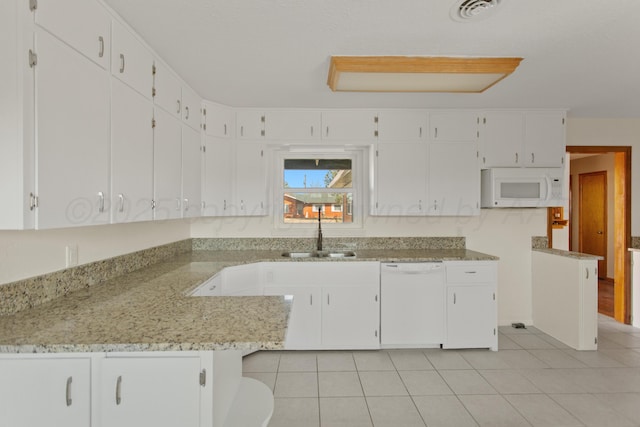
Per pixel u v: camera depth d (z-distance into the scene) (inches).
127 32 69.6
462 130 131.0
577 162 255.8
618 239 152.6
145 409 47.2
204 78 99.2
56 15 49.9
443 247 143.9
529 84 105.0
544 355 116.5
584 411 84.8
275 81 102.0
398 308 118.5
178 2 62.9
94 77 58.9
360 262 117.8
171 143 91.6
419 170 130.9
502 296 145.6
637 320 145.6
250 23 70.6
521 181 129.0
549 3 63.9
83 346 45.1
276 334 47.8
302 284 117.3
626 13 67.1
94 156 58.7
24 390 46.6
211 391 47.3
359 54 85.0
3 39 44.6
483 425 79.7
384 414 84.0
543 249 141.2
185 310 58.5
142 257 100.1
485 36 76.4
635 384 97.5
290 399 90.4
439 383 98.3
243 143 128.3
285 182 146.9
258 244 141.0
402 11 66.6
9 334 48.2
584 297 119.6
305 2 63.6
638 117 144.9
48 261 65.2
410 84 98.8
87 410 47.0
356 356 115.7
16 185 44.7
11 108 44.8
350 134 130.3
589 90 110.5
